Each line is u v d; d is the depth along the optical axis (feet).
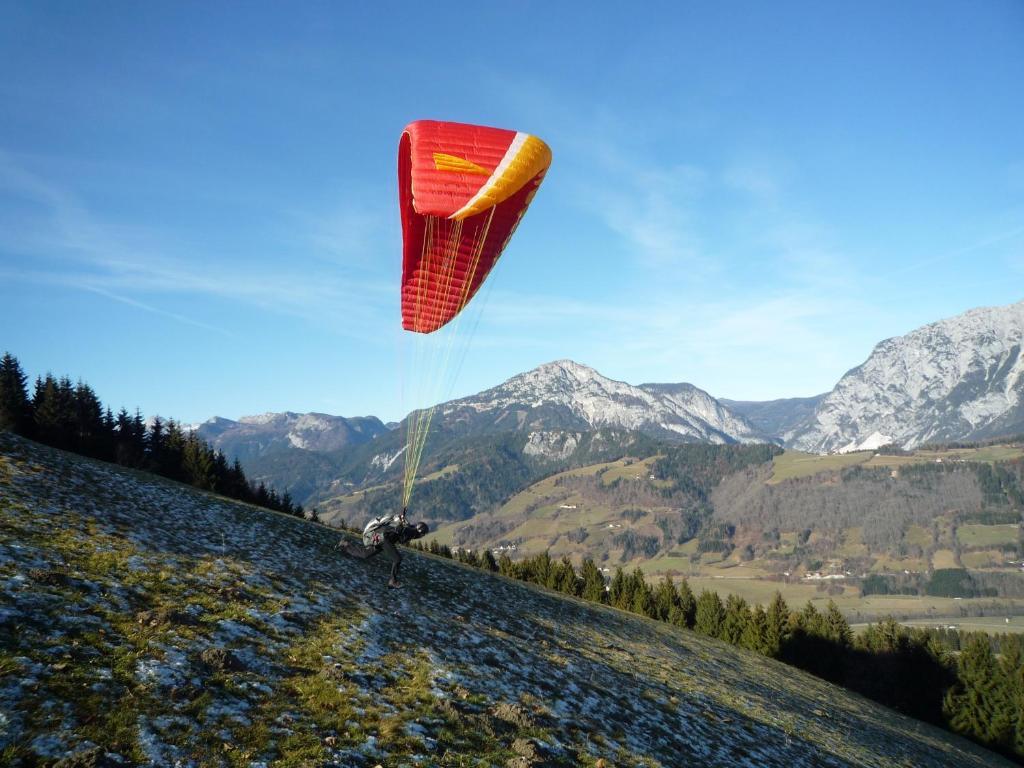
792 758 54.85
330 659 38.40
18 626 30.17
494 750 32.71
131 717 25.86
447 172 44.14
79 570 40.06
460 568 119.14
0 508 48.34
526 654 56.65
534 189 51.34
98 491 67.62
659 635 117.08
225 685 31.14
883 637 200.13
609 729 42.68
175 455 213.66
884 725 107.34
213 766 24.47
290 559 63.87
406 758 28.94
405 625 51.39
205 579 46.39
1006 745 155.53
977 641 170.30
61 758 22.30
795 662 191.93
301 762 26.18
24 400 180.14
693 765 42.11
